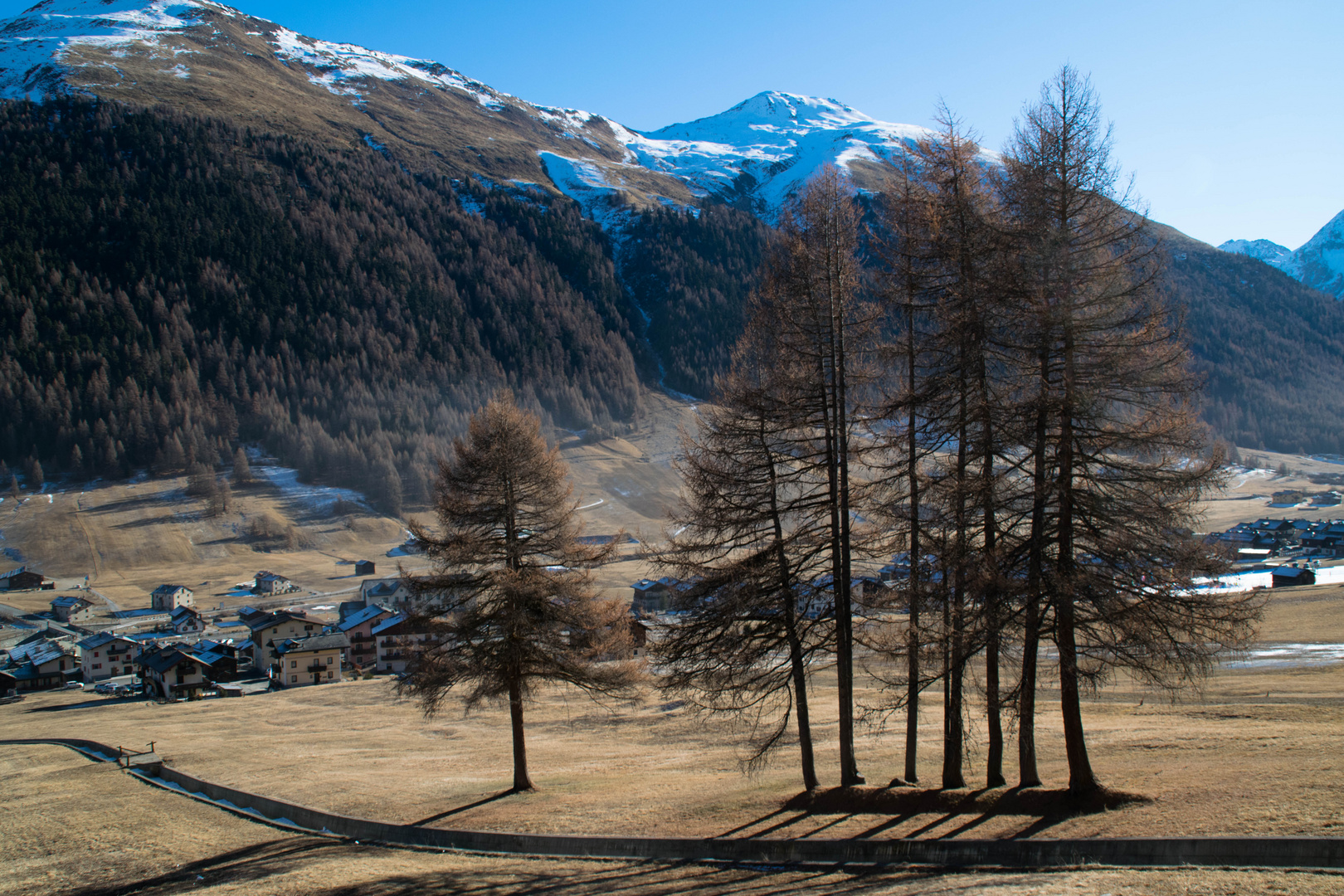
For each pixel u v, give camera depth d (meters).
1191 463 15.69
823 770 26.83
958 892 13.05
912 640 18.36
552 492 26.41
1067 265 16.09
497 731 47.16
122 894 21.00
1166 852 13.74
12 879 23.20
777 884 15.43
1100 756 24.75
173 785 35.97
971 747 27.97
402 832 23.61
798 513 21.00
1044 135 16.55
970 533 17.83
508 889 17.27
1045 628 17.00
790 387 20.19
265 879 19.86
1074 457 16.55
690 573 21.17
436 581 25.84
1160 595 15.41
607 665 27.64
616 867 18.39
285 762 39.16
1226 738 25.28
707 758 32.81
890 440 19.77
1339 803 14.64
